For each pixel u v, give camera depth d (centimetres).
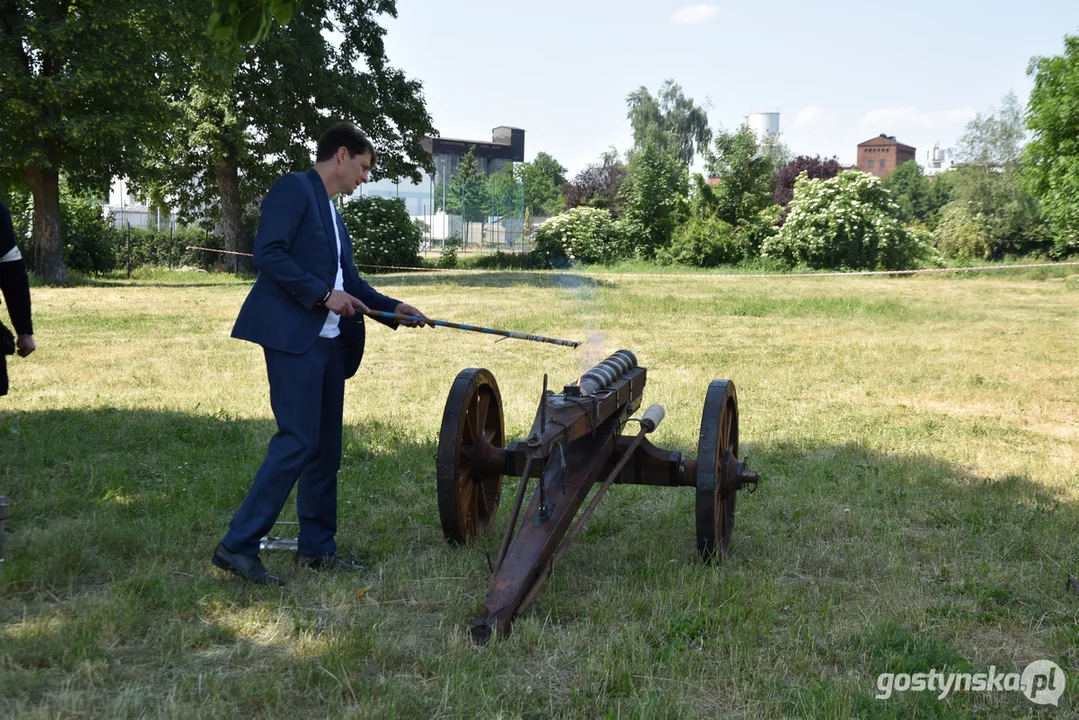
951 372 1080
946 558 460
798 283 2744
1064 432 786
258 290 405
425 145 10062
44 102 2292
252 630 349
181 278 3064
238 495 527
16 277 446
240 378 966
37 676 302
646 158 4050
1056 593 409
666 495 562
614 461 450
